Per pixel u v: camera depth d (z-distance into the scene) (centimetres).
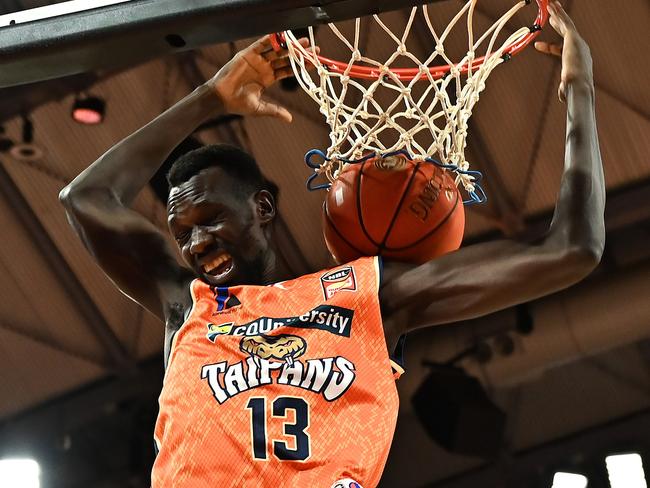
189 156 261
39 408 999
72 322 941
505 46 301
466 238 875
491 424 891
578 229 229
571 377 947
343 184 255
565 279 229
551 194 838
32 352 958
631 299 834
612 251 852
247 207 257
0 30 252
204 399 220
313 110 802
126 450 1000
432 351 902
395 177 251
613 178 849
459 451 895
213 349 227
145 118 830
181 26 244
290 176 839
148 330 952
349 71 303
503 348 878
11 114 823
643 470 916
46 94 814
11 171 859
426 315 233
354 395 217
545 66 785
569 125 252
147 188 831
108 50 251
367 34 606
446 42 617
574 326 856
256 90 281
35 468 992
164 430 223
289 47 280
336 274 236
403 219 248
